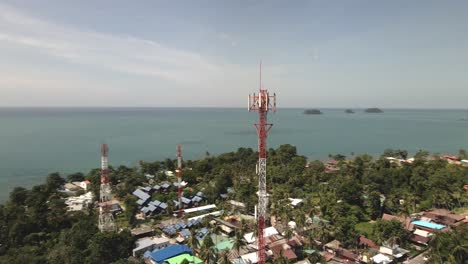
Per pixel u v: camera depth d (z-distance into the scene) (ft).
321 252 289.74
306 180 525.34
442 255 238.68
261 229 209.46
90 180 551.59
